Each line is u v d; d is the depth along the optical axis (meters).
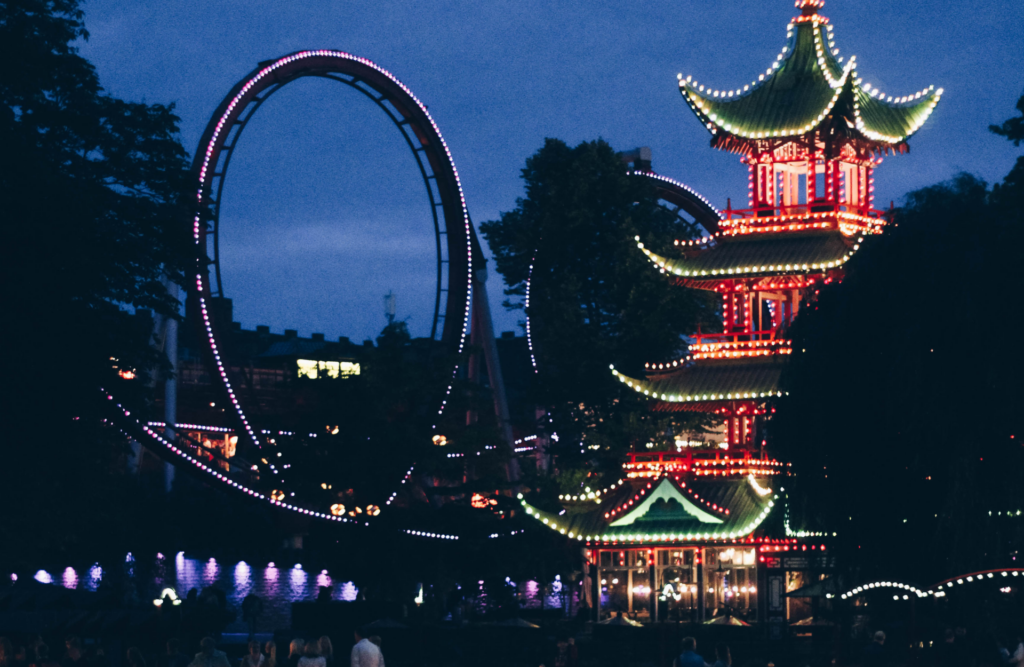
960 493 46.97
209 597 57.16
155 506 72.50
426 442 69.12
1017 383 46.34
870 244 51.53
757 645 54.09
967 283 46.78
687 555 68.81
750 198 74.06
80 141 51.50
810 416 52.19
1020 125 48.94
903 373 47.56
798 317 54.59
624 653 55.16
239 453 78.12
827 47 74.81
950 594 48.19
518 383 132.25
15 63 46.81
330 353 71.19
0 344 43.34
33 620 41.66
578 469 84.81
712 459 71.25
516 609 70.19
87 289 47.66
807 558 66.31
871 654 47.59
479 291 92.56
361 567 67.25
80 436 49.22
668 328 84.12
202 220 75.44
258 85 81.88
